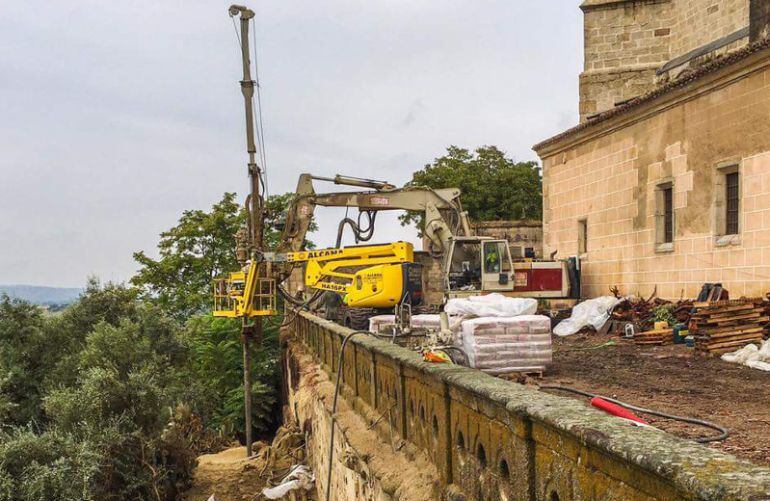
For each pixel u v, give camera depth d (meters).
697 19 25.16
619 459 3.01
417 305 19.23
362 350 10.03
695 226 16.58
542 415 3.73
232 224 37.66
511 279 19.80
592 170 21.58
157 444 18.28
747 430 6.68
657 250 18.17
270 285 21.88
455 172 44.09
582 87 27.73
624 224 19.80
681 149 17.09
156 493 17.34
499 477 4.51
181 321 35.91
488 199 43.94
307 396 16.61
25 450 16.02
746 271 14.80
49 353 24.44
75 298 26.84
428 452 6.41
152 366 21.56
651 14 26.89
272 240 36.50
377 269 19.14
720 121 15.62
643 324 16.55
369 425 9.00
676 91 16.81
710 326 12.66
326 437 12.48
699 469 2.52
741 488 2.27
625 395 8.84
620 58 27.34
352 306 19.89
